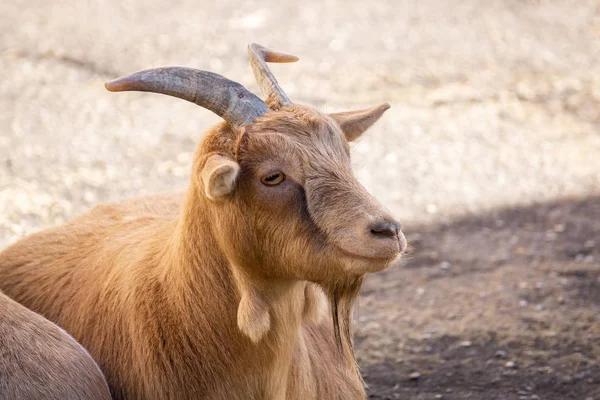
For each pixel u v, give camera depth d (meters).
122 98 39.75
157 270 15.06
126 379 15.05
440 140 36.25
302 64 44.44
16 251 18.34
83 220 18.66
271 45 47.56
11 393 13.69
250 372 14.50
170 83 13.25
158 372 14.66
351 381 17.08
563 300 23.94
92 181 30.38
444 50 47.25
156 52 46.00
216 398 14.55
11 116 36.41
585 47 48.34
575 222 29.39
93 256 16.78
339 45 47.75
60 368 14.26
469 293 24.55
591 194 31.83
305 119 13.41
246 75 42.66
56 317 16.41
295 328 14.67
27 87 40.09
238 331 14.31
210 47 47.09
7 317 14.62
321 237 12.98
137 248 15.84
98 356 15.44
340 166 13.25
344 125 14.56
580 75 44.16
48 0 56.38
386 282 25.41
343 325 14.22
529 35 50.06
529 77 43.69
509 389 19.89
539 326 22.61
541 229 28.89
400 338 22.20
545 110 39.78
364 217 12.61
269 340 14.29
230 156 13.31
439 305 23.92
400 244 12.70
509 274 25.67
